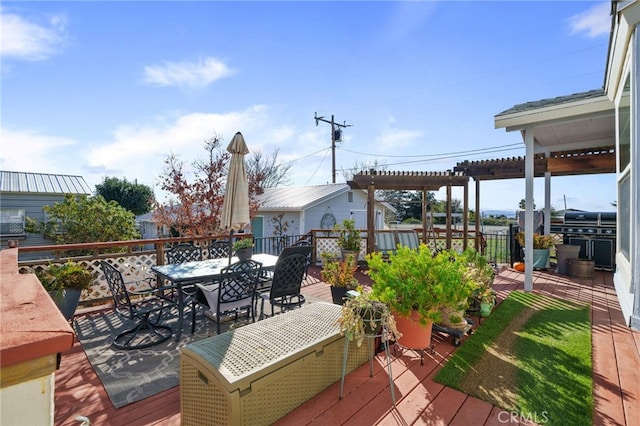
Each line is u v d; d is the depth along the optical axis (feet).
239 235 19.94
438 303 8.41
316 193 42.06
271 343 6.84
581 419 6.27
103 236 32.50
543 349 9.36
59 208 31.83
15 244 12.46
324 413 6.51
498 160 22.76
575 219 23.02
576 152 21.90
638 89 6.78
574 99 14.35
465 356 9.02
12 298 3.61
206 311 13.03
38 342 2.61
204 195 30.09
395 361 8.82
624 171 8.80
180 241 17.94
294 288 12.12
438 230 27.84
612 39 8.45
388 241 25.48
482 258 12.21
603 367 8.30
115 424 6.46
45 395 2.71
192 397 6.19
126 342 10.46
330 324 7.98
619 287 10.02
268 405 5.99
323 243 26.71
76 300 12.21
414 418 6.38
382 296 8.37
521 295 15.39
